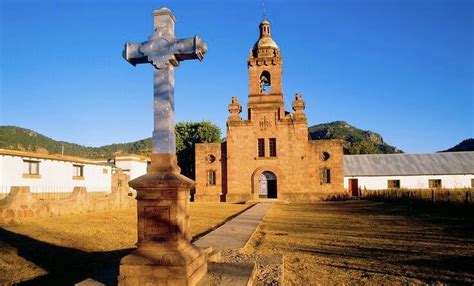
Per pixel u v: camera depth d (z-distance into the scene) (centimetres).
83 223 1877
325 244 1295
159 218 652
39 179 3150
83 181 3738
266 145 4119
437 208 2653
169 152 699
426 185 4750
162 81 722
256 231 1603
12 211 1888
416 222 1931
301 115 4112
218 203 3931
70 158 3569
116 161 5416
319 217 2289
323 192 4006
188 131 6134
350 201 3878
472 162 4903
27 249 1152
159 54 723
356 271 916
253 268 777
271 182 4312
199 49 717
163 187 649
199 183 4250
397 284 809
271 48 4278
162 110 714
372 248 1216
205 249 950
